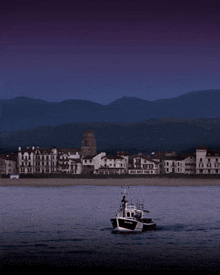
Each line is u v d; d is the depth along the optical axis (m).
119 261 155.88
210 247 176.50
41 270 146.75
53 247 176.25
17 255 163.62
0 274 142.38
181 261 156.00
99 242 185.25
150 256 162.75
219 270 146.12
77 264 151.50
